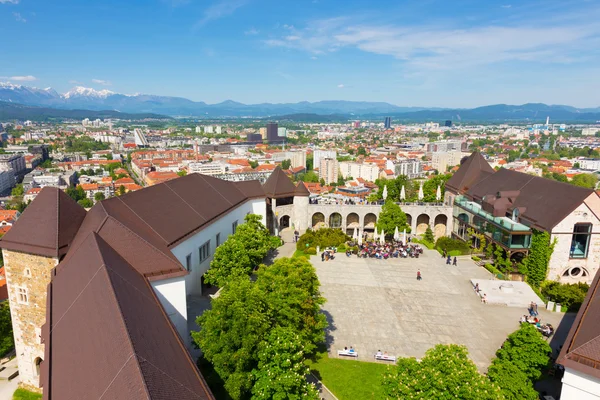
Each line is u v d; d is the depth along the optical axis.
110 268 32.88
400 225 92.31
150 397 18.48
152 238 51.47
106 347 23.12
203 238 66.06
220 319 35.72
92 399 20.45
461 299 64.94
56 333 29.28
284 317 42.56
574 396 29.88
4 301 68.19
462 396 30.53
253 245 64.38
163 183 67.44
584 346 29.45
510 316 59.47
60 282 37.62
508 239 74.31
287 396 33.97
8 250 46.66
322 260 81.94
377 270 76.94
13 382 51.81
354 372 46.00
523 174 86.38
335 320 57.72
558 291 62.22
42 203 47.62
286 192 101.88
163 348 25.70
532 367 39.59
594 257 70.56
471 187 99.06
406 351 50.25
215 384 39.06
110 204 52.16
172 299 45.91
